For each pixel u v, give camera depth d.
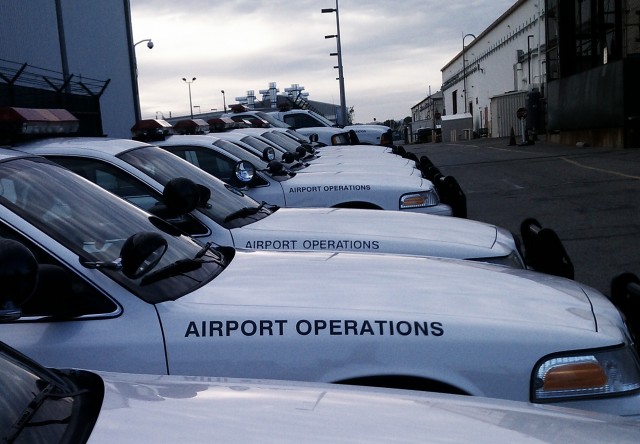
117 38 28.33
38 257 3.14
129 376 2.40
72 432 1.89
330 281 3.50
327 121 23.88
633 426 2.22
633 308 3.97
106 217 3.64
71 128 5.70
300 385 2.42
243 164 7.29
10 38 18.23
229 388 2.29
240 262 3.89
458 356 3.04
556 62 34.22
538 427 2.11
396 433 1.96
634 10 25.73
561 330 3.15
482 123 65.19
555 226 11.64
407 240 5.07
